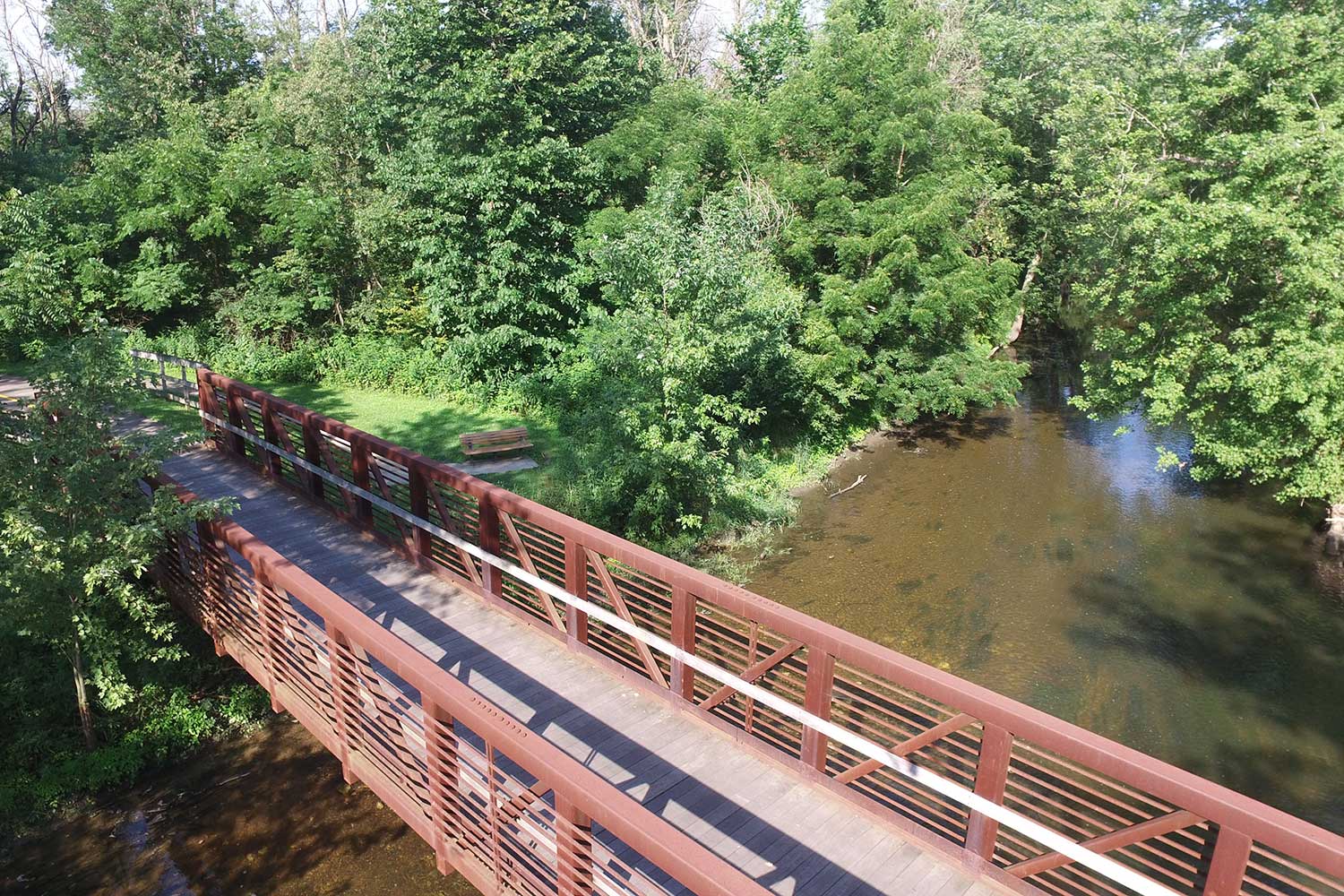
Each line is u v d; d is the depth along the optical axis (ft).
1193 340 42.57
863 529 47.01
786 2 83.92
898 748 14.11
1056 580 41.06
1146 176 46.01
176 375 61.87
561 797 11.18
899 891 13.29
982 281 55.16
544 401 58.29
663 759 16.49
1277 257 39.37
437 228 61.62
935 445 61.00
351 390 64.64
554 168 59.93
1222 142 41.60
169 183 66.08
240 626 22.13
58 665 29.48
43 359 24.43
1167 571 41.93
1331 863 9.48
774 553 44.19
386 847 24.29
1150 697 31.89
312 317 71.77
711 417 47.65
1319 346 35.88
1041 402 70.95
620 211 59.62
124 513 24.93
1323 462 39.42
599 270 56.03
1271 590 39.93
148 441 25.79
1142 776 11.07
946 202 53.01
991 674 33.35
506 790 14.24
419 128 61.82
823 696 15.02
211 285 70.44
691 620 17.44
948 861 13.87
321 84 74.33
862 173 59.16
